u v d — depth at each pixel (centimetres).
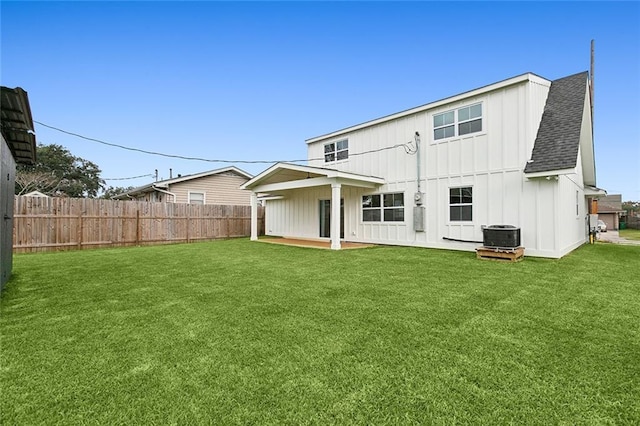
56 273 637
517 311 392
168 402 209
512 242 763
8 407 204
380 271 646
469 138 930
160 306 417
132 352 282
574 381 233
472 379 236
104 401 211
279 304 424
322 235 1370
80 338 313
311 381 234
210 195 1794
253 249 1035
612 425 188
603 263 726
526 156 825
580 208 1208
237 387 226
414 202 1057
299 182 1132
